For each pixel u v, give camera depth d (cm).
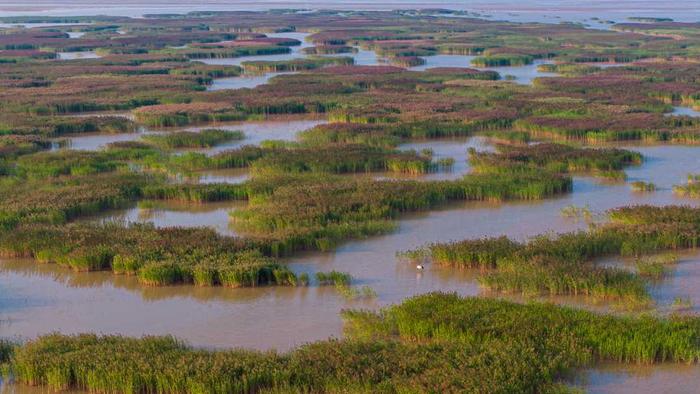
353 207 3231
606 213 3209
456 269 2603
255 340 2086
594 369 1870
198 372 1797
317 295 2391
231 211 3303
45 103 5981
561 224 3091
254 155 4231
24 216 3138
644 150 4525
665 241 2775
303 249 2819
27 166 3966
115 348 1941
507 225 3089
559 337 1955
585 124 5000
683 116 5262
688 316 2081
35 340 2055
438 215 3244
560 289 2353
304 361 1845
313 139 4734
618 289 2302
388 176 3938
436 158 4312
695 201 3422
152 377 1794
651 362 1894
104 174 3894
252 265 2491
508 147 4447
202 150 4609
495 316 2072
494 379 1727
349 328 2122
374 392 1698
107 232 2877
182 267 2497
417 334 2020
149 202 3409
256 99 6138
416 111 5594
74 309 2314
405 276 2541
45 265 2672
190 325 2189
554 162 4056
